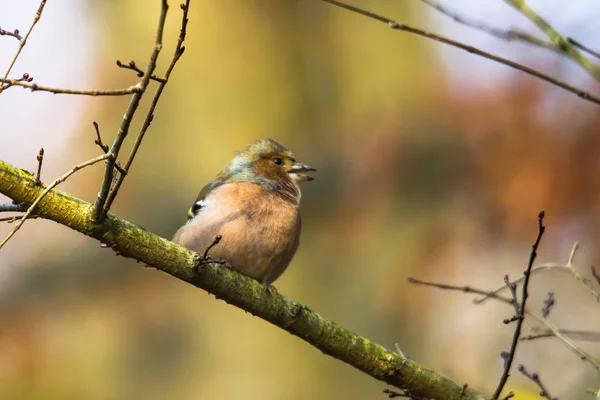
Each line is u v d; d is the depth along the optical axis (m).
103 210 6.25
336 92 13.75
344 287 13.37
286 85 13.99
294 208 8.67
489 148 11.57
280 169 8.94
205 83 14.07
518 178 11.16
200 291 14.42
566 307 12.22
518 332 6.29
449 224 12.09
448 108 12.20
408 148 12.45
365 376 14.38
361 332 13.11
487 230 11.76
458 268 12.25
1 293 13.85
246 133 13.99
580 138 10.79
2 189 6.05
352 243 13.18
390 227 12.77
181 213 14.07
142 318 13.96
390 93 13.09
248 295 7.00
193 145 14.12
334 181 13.55
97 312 13.90
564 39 5.82
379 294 12.89
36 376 13.00
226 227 8.06
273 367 14.20
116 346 13.61
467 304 12.36
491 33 5.87
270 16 14.19
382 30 13.56
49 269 14.12
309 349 14.58
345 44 13.77
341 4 5.34
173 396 13.29
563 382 11.45
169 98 14.16
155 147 14.20
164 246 6.64
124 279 14.21
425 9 13.53
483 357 12.26
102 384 13.22
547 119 11.09
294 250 8.59
